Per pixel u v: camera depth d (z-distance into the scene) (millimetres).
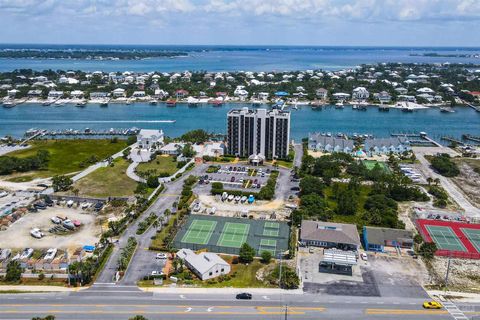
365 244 184125
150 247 177500
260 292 148375
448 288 152750
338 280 156375
